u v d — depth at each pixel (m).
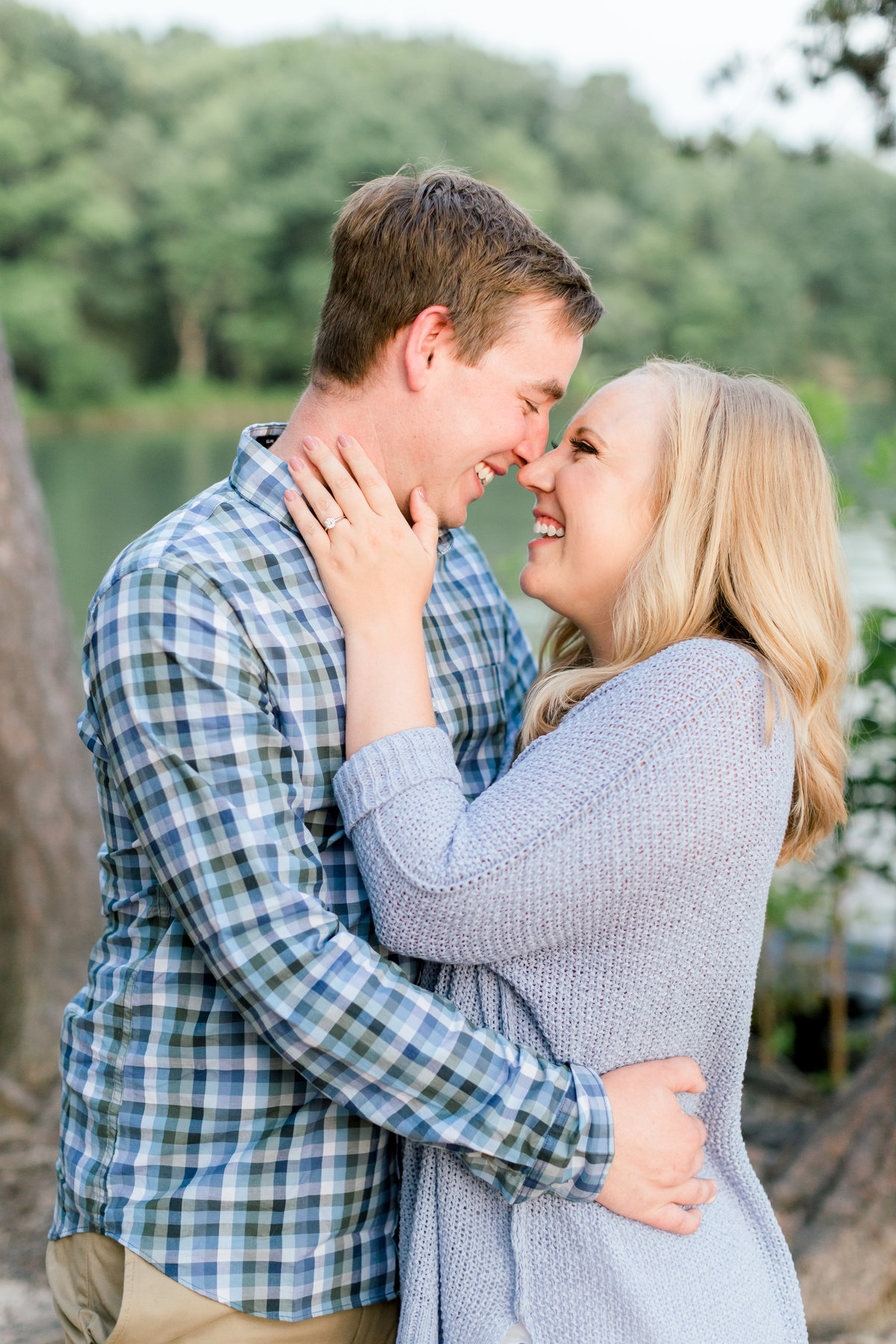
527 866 1.21
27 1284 2.50
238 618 1.33
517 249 1.44
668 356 1.59
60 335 41.53
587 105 47.81
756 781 1.26
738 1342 1.29
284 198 44.25
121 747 1.27
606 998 1.28
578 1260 1.25
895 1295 2.29
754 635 1.36
